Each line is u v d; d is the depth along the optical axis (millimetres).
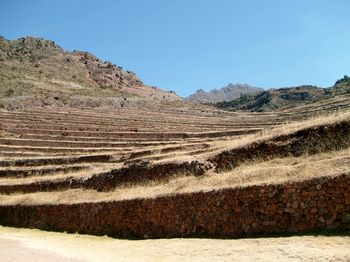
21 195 34094
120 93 135250
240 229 16938
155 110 102938
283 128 24172
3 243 21547
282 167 18234
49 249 19266
